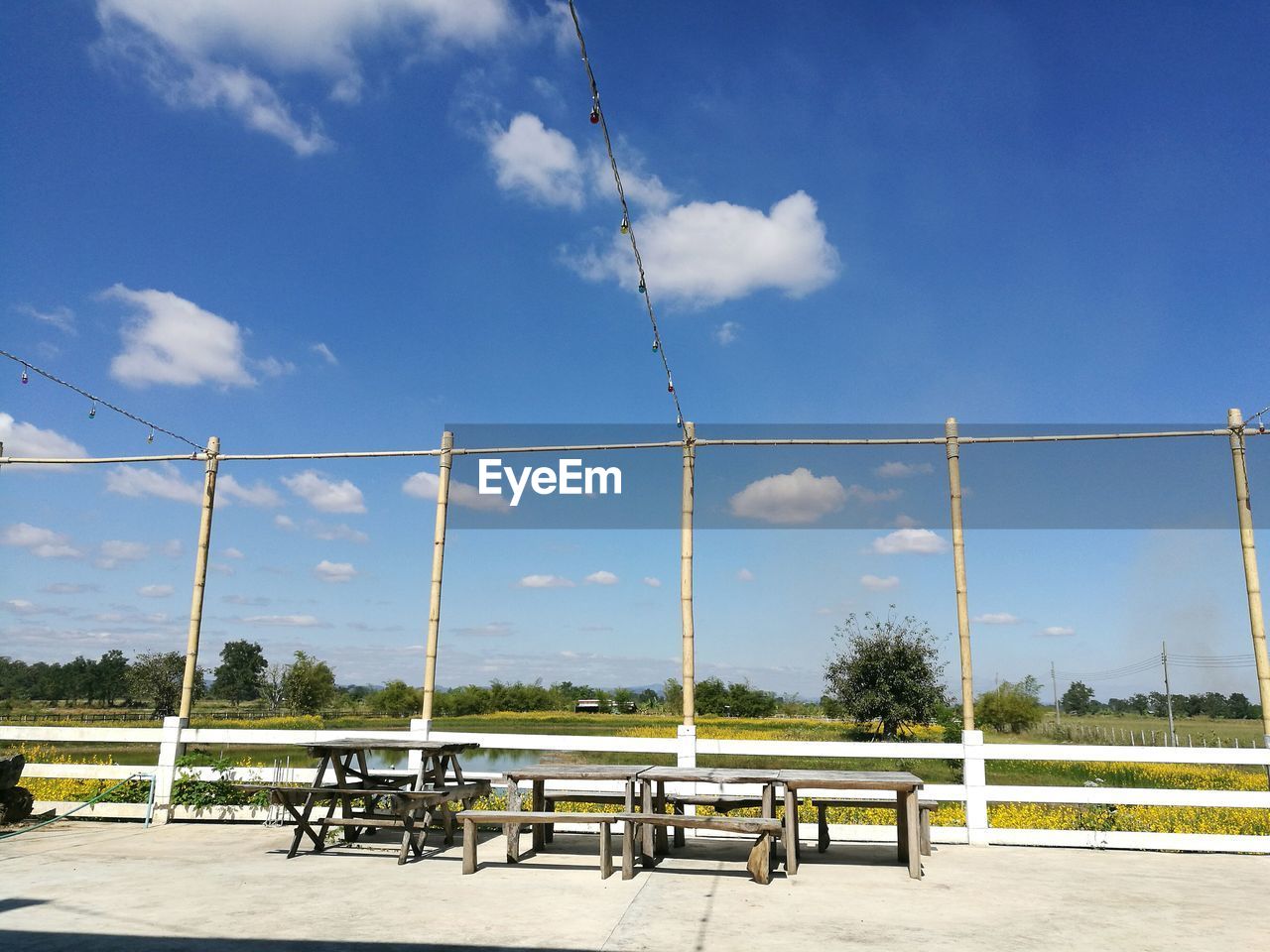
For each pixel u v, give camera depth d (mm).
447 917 5188
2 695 91500
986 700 42062
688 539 8961
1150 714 109250
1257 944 4762
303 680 51719
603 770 7109
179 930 4844
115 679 83125
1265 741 7887
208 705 73688
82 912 5250
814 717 58625
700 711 63000
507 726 50312
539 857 7320
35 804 9555
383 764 18891
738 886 6238
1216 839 7766
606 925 5039
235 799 9234
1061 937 4875
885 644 21359
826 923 5145
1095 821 9516
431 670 9055
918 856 6559
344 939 4676
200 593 9641
